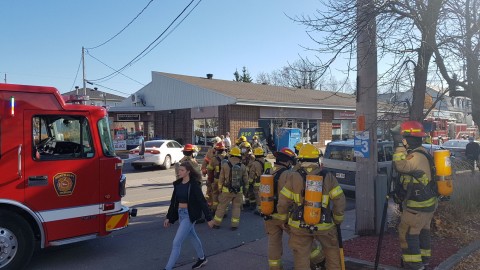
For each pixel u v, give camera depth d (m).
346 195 11.87
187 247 7.08
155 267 6.03
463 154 19.45
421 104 6.86
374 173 6.96
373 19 6.21
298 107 29.81
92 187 6.28
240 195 8.41
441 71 6.77
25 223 5.71
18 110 5.72
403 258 5.16
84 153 6.27
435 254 5.77
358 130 6.98
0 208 5.60
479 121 7.22
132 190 13.91
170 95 31.66
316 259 4.88
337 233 4.43
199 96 28.88
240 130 25.58
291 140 24.81
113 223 6.45
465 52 6.19
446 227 6.84
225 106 26.89
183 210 5.56
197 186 5.57
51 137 6.18
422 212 4.97
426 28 6.16
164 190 13.91
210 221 5.66
